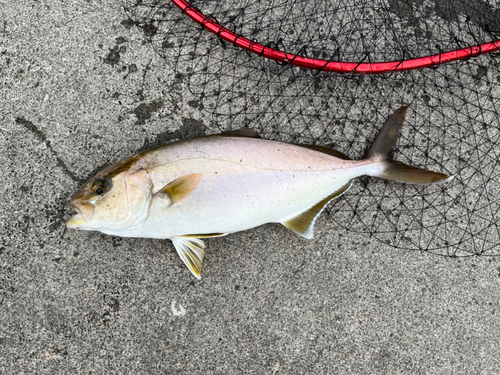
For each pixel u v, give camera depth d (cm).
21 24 56
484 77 58
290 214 53
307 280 56
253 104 57
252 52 54
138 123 57
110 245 55
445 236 57
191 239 53
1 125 56
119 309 55
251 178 51
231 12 58
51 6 57
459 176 57
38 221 55
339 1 58
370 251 57
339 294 56
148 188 49
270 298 56
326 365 56
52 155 56
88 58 57
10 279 55
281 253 56
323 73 57
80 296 55
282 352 55
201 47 57
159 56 57
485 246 57
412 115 58
